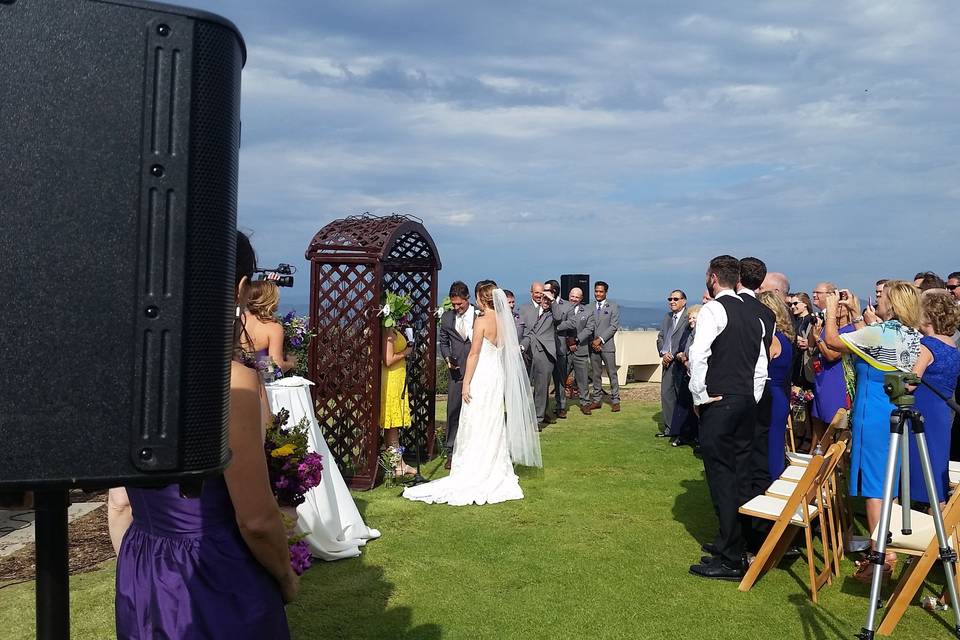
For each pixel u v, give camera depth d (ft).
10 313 4.29
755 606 15.80
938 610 15.48
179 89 4.52
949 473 18.92
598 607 15.66
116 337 4.45
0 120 4.26
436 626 14.66
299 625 14.62
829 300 19.01
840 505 19.08
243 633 7.23
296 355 25.49
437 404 44.37
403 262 30.09
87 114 4.38
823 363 25.64
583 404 42.27
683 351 32.96
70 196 4.36
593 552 19.15
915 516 16.06
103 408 4.43
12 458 4.29
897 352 16.43
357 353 25.91
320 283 26.08
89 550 18.19
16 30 4.28
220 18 4.67
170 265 4.51
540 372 37.88
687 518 22.26
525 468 28.94
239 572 7.36
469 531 20.90
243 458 6.95
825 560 17.12
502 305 26.89
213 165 4.65
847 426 19.03
